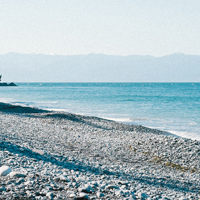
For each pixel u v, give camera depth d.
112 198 7.13
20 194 5.98
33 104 67.38
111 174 10.75
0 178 6.84
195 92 142.62
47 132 21.66
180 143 18.61
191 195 9.90
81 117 38.72
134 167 13.71
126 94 120.12
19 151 11.30
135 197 7.65
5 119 27.42
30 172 7.70
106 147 18.20
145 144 19.12
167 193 9.56
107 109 57.91
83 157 13.73
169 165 15.55
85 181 8.24
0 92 138.88
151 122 40.47
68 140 19.16
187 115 48.41
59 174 8.31
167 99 87.81
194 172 14.66
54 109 56.66
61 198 6.36
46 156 11.52
